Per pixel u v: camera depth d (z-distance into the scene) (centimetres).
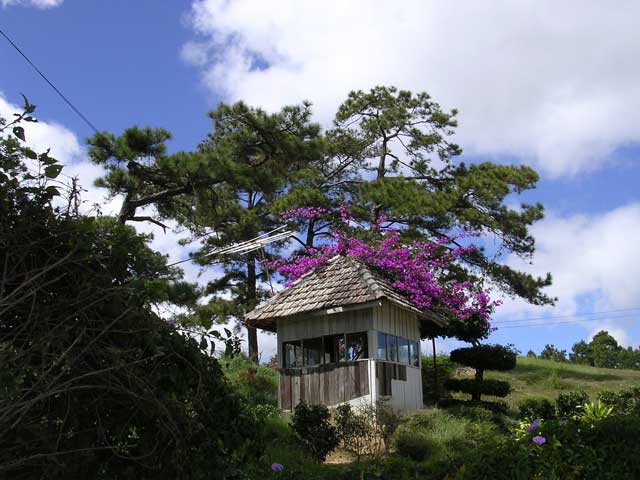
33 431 441
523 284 2666
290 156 2098
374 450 1278
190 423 483
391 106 3064
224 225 2709
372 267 2067
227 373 1964
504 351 1928
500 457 571
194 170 1758
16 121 482
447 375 2327
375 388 1623
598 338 5922
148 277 510
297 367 1766
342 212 2592
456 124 2995
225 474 517
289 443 1261
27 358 435
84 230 470
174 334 505
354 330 1706
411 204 2536
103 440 472
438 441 1232
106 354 454
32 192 467
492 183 2669
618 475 555
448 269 2428
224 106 2080
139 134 1711
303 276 1936
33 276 448
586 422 609
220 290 2920
